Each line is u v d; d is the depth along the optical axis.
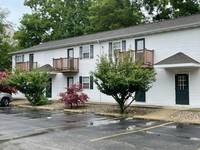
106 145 8.70
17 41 45.84
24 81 23.47
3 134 10.64
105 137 9.96
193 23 18.59
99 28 39.38
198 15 22.78
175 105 19.70
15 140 9.54
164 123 13.43
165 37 20.44
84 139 9.63
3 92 25.34
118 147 8.43
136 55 20.36
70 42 27.88
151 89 21.08
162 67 19.17
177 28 19.47
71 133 10.79
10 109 21.11
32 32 45.31
